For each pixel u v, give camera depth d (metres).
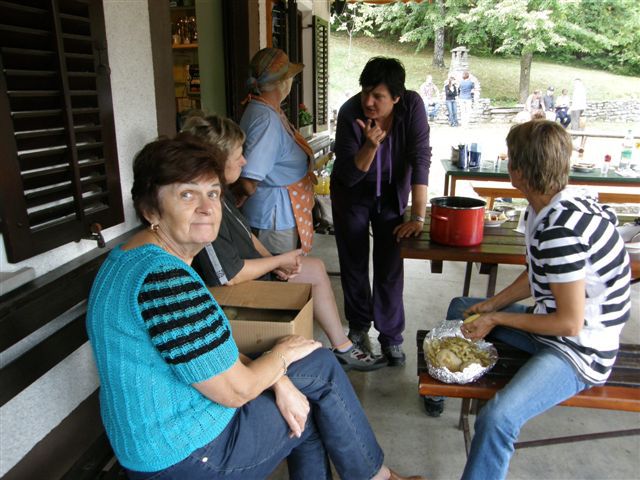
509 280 4.00
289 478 1.80
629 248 2.14
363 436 1.63
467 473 1.57
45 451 1.63
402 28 21.86
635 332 3.15
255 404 1.42
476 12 18.86
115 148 1.89
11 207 1.42
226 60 4.04
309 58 6.37
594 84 19.66
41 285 1.51
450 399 2.48
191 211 1.23
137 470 1.27
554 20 18.75
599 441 2.17
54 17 1.50
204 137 1.91
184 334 1.16
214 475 1.32
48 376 1.67
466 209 2.13
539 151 1.53
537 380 1.58
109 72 1.82
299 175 2.49
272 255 2.47
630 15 19.08
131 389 1.18
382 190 2.60
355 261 2.76
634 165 4.36
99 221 1.81
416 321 3.27
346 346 2.53
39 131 1.50
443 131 15.06
